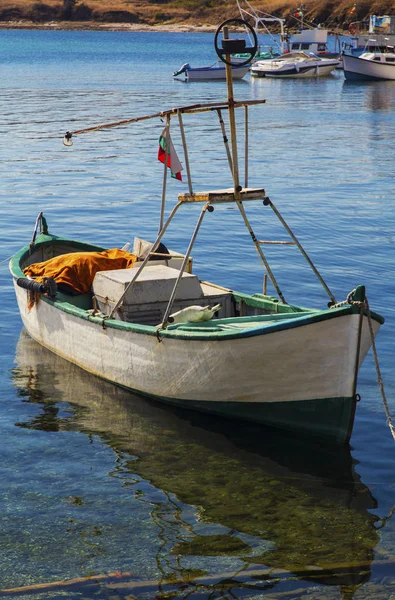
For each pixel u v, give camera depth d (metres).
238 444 9.82
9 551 7.46
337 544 7.64
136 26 187.00
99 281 11.87
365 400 11.01
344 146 36.97
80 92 61.41
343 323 9.09
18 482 8.71
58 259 12.97
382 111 53.81
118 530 7.84
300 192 25.92
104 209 23.09
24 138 37.56
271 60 85.25
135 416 10.55
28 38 156.62
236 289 15.88
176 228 21.05
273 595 6.88
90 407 10.80
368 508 8.31
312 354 9.38
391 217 22.50
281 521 8.05
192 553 7.48
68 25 187.38
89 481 8.79
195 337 9.94
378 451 9.64
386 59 79.50
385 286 16.16
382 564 7.32
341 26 159.50
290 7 164.12
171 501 8.41
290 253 18.67
